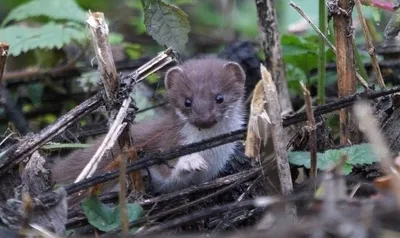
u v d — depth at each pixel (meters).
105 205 9.16
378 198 8.11
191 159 10.61
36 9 15.71
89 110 9.91
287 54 13.89
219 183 9.76
